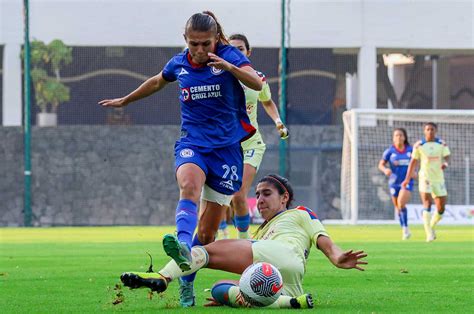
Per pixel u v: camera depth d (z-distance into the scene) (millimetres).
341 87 41875
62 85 41469
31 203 39344
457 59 44000
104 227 38344
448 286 12391
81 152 39781
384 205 41656
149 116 41781
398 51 43062
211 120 9922
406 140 29984
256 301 9367
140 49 42000
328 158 40031
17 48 41906
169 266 9133
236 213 15273
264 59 42125
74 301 10672
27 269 15664
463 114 38281
